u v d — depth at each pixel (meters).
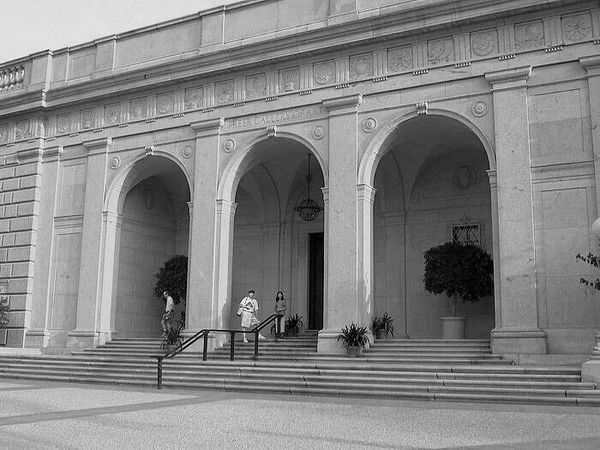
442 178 25.03
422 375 15.86
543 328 17.80
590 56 18.36
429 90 20.47
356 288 20.34
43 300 26.27
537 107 18.91
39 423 10.99
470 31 20.14
